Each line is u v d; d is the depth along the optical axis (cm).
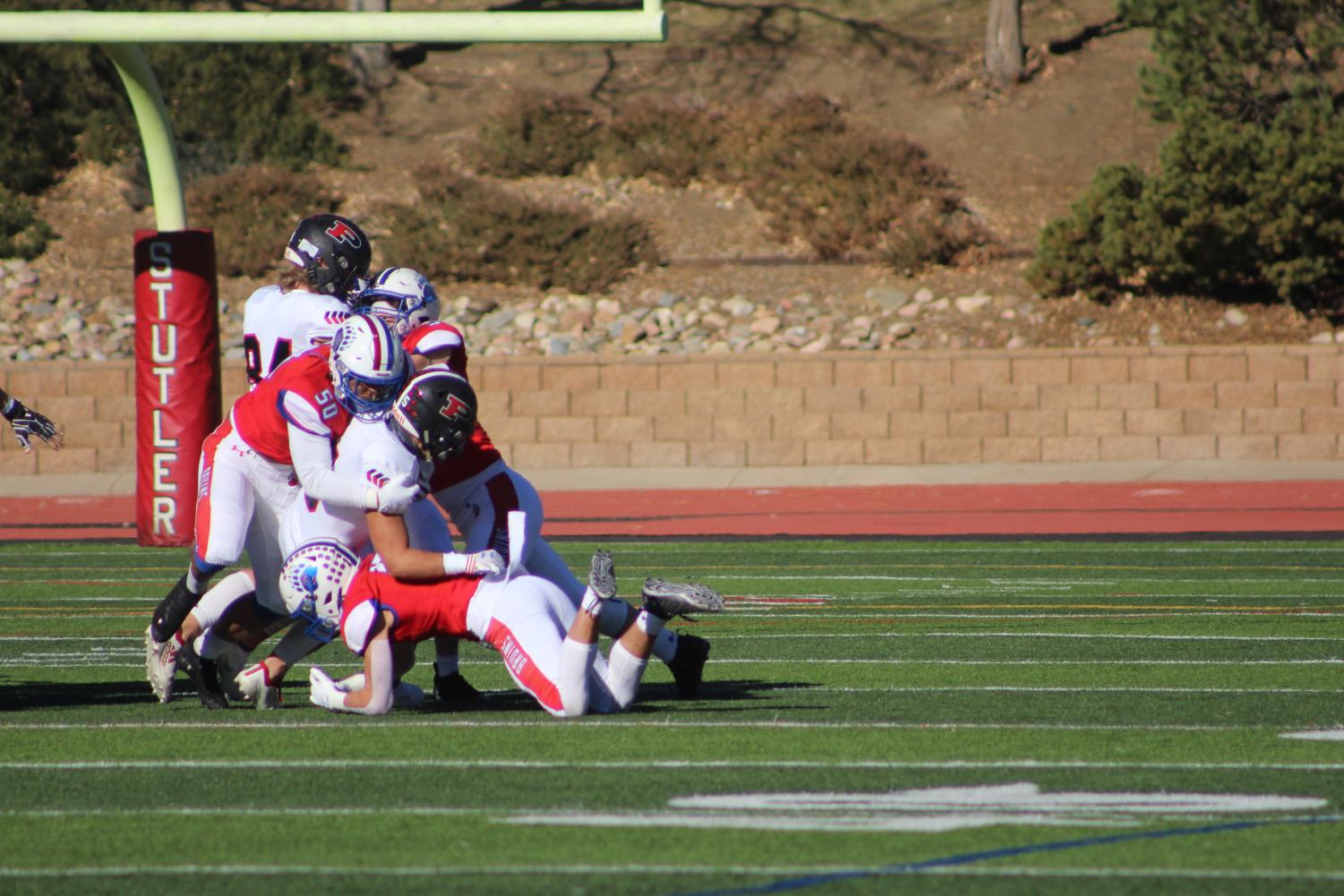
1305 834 1540
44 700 2327
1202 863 1446
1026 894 1355
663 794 1711
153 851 1499
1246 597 3466
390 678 2136
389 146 9762
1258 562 4122
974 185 9094
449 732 2045
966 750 1923
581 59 10944
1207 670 2533
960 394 6925
